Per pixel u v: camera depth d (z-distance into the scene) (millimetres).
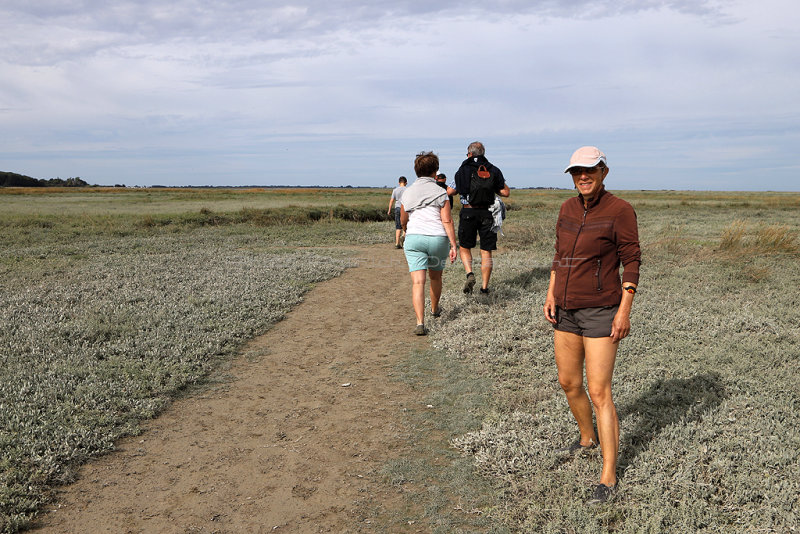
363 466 3770
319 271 10883
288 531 3066
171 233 18781
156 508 3297
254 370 5723
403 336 6824
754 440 3617
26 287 9078
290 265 11484
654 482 3229
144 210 30422
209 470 3748
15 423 4074
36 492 3355
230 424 4469
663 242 11969
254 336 6883
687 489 3156
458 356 5914
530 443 3844
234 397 5023
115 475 3678
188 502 3361
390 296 9008
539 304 7465
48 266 11344
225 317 7340
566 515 3047
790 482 3125
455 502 3316
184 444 4129
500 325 6633
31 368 5215
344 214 26344
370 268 11734
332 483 3561
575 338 3324
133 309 7445
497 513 3168
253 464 3826
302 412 4691
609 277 3133
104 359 5660
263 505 3324
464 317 7105
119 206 35344
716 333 5988
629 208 3061
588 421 3605
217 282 9445
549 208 33938
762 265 9703
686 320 6449
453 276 9992
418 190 6633
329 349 6387
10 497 3262
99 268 10961
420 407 4719
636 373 4945
